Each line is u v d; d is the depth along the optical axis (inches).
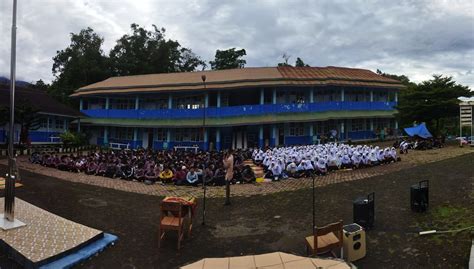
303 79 1116.5
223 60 2074.3
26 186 538.0
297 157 675.4
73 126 1315.2
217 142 1128.8
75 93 1359.5
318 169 611.2
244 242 325.7
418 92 992.9
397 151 846.5
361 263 270.7
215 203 462.9
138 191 540.4
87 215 404.5
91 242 316.5
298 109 1109.7
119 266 281.3
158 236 343.0
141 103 1272.1
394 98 1305.4
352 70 1348.4
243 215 406.0
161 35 1994.3
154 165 633.0
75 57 1780.3
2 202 421.4
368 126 1237.1
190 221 339.3
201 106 1178.6
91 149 1151.0
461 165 584.4
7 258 290.4
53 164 751.7
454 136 1176.2
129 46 1903.3
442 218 342.6
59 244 300.7
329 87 1173.1
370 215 335.3
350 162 652.1
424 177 522.3
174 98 1222.9
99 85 1323.8
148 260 291.6
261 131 1100.5
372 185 504.1
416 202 368.5
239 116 1108.5
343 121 1178.0
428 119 1039.0
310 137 1148.5
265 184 567.8
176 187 570.3
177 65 2087.8
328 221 367.9
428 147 862.5
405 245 295.7
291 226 361.4
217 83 1118.4
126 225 374.6
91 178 641.0
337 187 508.1
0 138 1005.8
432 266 258.5
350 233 271.9
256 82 1088.8
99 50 1845.5
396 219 355.3
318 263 206.7
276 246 314.0
